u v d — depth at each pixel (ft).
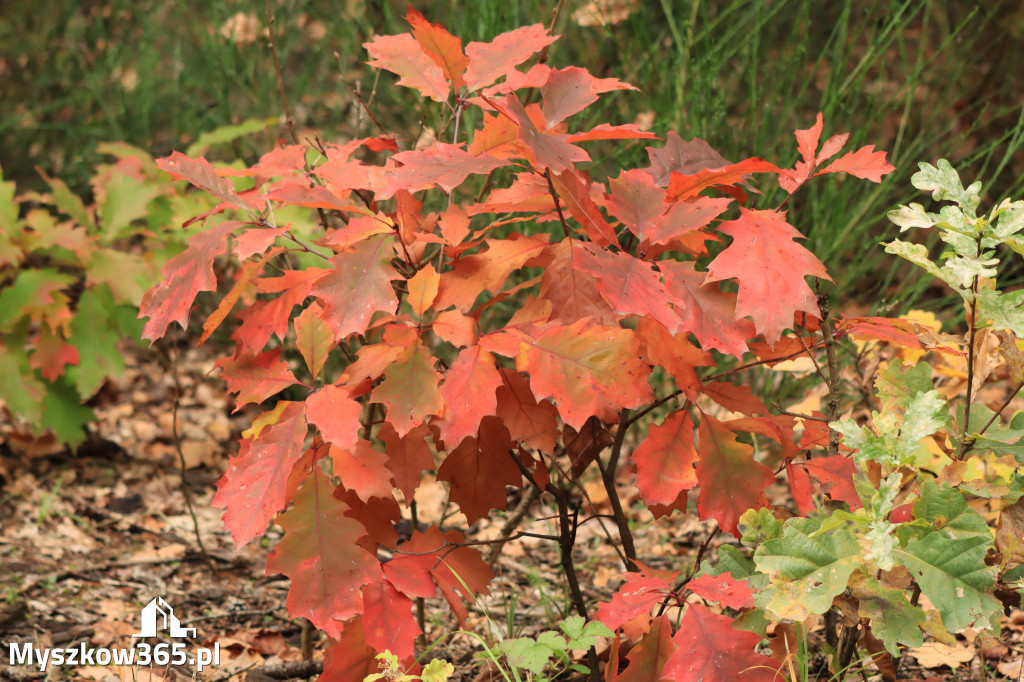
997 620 8.56
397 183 8.63
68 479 12.34
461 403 8.82
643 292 8.66
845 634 9.20
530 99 9.97
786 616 8.48
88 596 10.85
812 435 9.30
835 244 11.91
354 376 8.93
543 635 9.05
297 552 8.93
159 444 13.44
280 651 10.41
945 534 8.54
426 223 9.39
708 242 11.56
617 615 8.79
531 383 8.78
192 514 11.21
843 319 9.11
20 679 10.00
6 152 18.43
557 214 9.37
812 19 17.02
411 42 9.47
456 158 8.74
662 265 8.90
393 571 9.11
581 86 8.98
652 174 9.21
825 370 11.60
